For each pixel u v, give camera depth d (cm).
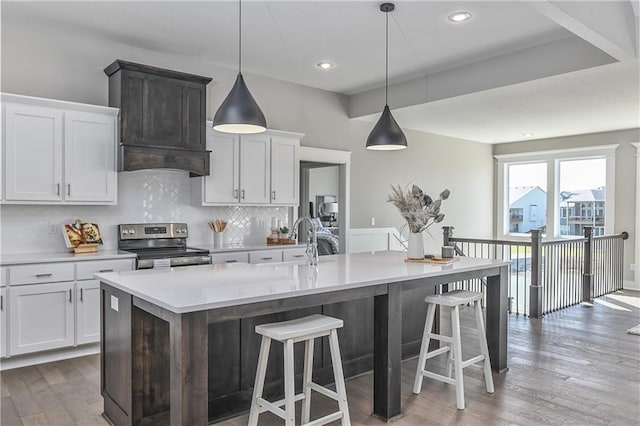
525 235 896
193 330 207
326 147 641
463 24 413
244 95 309
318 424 242
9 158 379
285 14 393
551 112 630
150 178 489
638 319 537
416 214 358
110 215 464
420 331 402
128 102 426
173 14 396
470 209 881
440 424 273
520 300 707
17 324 365
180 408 204
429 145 802
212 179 495
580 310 587
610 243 725
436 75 558
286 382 230
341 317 339
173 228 497
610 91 516
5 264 359
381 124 391
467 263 350
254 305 224
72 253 420
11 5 378
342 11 387
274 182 547
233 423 272
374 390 287
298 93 609
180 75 454
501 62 496
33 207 421
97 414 287
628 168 757
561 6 322
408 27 418
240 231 559
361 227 689
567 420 278
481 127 746
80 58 444
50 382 339
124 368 257
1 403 303
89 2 373
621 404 301
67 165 406
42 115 393
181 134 456
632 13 404
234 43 461
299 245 546
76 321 391
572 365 375
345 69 544
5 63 407
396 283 286
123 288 249
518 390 324
